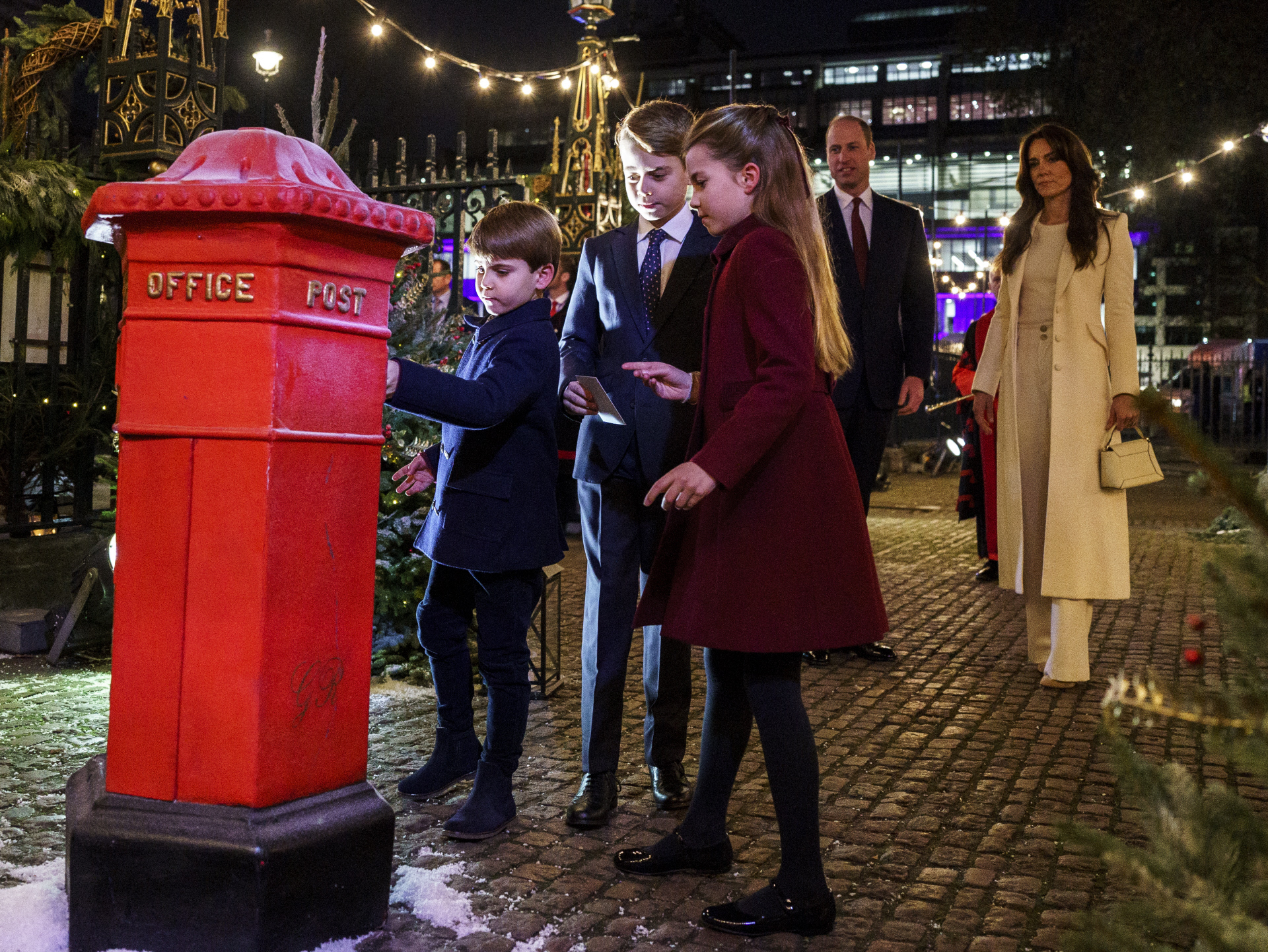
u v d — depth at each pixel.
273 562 1.98
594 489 3.00
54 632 4.76
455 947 2.10
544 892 2.40
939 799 3.07
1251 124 21.20
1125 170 22.38
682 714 3.04
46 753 3.28
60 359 5.30
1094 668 4.77
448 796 3.04
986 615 6.14
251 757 1.98
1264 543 1.03
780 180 2.34
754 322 2.21
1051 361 4.51
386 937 2.12
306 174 2.04
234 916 1.93
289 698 2.03
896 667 4.81
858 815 2.94
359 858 2.09
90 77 6.55
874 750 3.55
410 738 3.57
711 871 2.52
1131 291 4.39
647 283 3.03
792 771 2.23
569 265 8.41
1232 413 19.08
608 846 2.70
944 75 72.88
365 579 2.17
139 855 1.95
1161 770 1.14
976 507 7.40
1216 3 20.83
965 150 72.56
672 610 2.31
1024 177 4.65
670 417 2.93
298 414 2.00
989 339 4.83
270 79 9.40
